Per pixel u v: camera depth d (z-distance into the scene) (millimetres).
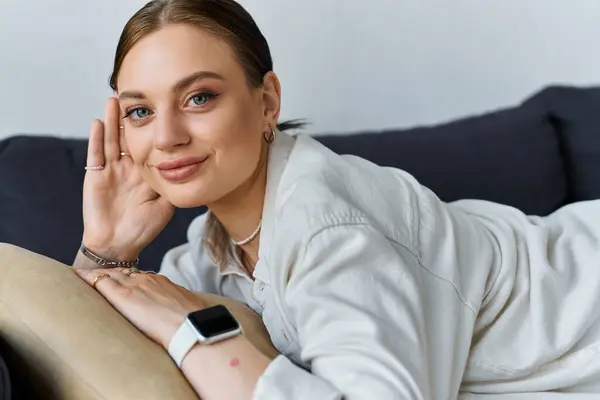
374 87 1761
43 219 1341
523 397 978
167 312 917
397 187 1000
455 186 1523
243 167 941
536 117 1629
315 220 862
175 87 890
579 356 1001
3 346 877
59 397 829
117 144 1141
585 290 1033
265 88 986
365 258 859
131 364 817
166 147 897
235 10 943
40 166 1387
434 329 910
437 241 978
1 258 952
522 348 989
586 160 1626
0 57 1511
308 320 845
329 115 1752
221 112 906
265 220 970
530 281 1035
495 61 1814
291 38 1668
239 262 1105
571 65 1855
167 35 896
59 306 874
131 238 1138
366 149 1527
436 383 873
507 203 1546
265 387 789
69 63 1557
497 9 1775
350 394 778
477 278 992
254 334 935
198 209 1449
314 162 961
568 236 1146
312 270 854
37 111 1567
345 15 1687
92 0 1535
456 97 1821
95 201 1131
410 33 1742
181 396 790
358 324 812
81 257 1129
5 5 1486
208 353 845
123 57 927
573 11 1812
